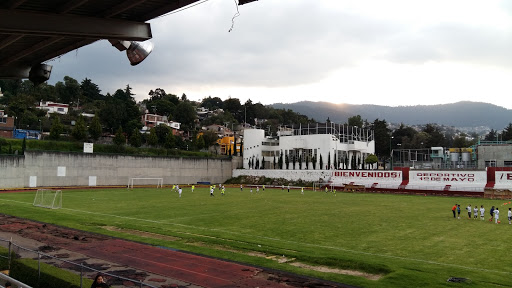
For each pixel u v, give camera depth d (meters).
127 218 36.16
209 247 23.55
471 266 19.95
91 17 21.94
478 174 75.25
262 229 31.03
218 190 84.00
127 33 23.00
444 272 17.86
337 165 107.75
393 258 21.14
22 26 20.58
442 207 50.69
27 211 37.59
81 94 171.50
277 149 121.00
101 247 22.67
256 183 109.06
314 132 117.75
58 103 151.38
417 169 89.31
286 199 61.56
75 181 82.62
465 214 42.72
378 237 27.95
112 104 132.00
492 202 59.22
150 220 35.28
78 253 21.22
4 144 78.00
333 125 115.38
